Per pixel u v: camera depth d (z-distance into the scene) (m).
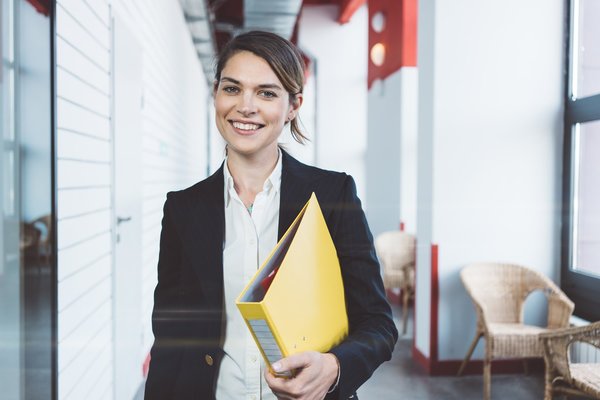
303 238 0.69
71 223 1.94
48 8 1.63
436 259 3.38
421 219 3.58
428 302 3.43
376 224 6.03
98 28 2.31
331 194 0.81
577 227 3.37
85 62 2.12
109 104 2.51
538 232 3.44
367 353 0.70
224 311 0.82
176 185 5.22
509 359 3.38
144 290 3.35
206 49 7.76
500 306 3.28
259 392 0.80
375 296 0.77
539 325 3.36
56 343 1.64
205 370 0.81
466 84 3.39
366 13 7.91
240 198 0.83
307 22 7.87
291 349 0.63
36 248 1.62
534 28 3.40
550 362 2.26
